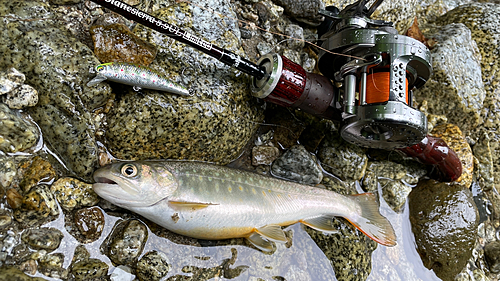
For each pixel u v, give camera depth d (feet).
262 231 0.57
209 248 0.56
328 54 0.62
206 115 0.56
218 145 0.59
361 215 0.67
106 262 0.49
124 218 0.52
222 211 0.53
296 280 0.60
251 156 0.67
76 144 0.50
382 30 0.59
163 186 0.49
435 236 0.74
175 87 0.53
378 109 0.56
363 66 0.57
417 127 0.57
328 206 0.64
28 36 0.48
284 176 0.67
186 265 0.53
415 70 0.61
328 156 0.72
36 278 0.44
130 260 0.50
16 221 0.45
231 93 0.59
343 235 0.65
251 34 0.70
